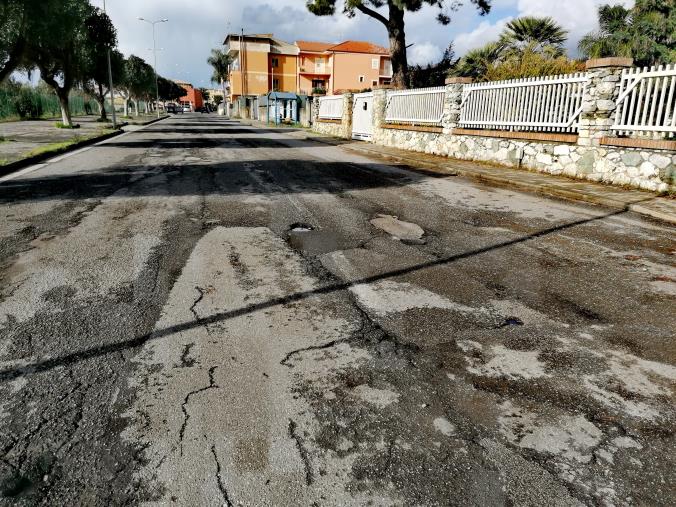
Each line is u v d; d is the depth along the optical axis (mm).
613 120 8484
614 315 3396
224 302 3498
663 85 7574
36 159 11336
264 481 1857
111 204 6629
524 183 8547
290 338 2982
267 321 3207
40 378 2508
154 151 14211
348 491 1816
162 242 4934
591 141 8695
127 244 4832
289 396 2393
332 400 2367
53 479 1858
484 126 11742
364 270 4230
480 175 9703
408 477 1893
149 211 6250
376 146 16906
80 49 26328
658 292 3824
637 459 2016
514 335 3074
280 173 9953
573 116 9102
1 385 2441
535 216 6355
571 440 2123
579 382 2568
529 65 17453
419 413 2283
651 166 7715
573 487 1859
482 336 3053
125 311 3309
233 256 4547
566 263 4492
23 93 41562
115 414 2234
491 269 4301
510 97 10812
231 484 1839
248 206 6664
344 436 2117
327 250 4789
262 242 5016
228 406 2303
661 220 6184
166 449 2018
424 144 14391
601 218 6266
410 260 4523
